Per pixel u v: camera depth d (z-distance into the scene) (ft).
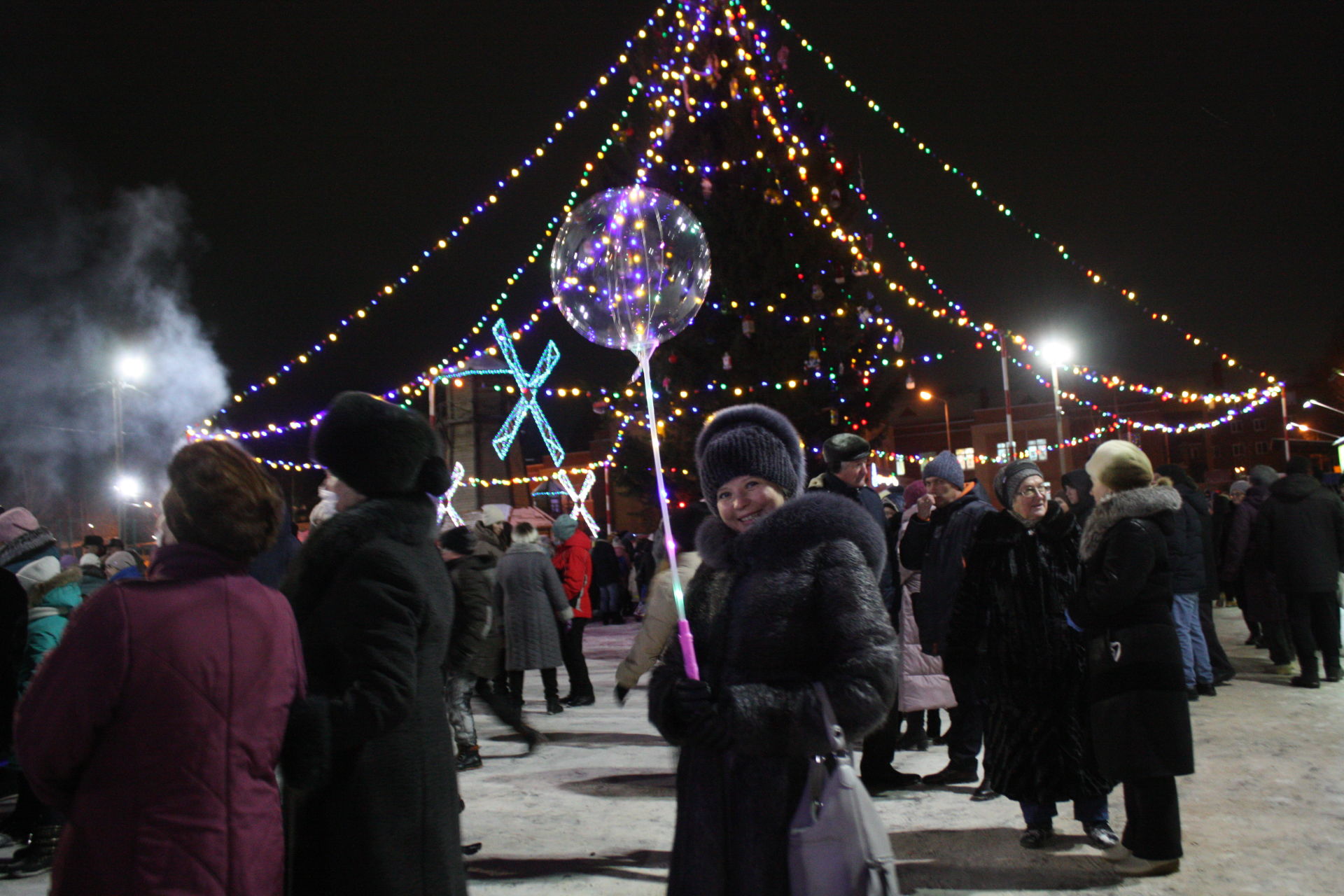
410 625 8.29
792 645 7.95
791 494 9.25
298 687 7.64
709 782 8.10
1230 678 30.60
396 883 8.13
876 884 7.30
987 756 15.96
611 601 69.92
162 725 6.71
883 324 57.52
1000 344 71.15
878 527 8.55
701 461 9.39
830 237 55.77
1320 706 25.73
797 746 7.52
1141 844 13.88
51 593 18.03
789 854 7.54
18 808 17.10
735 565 8.68
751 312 54.85
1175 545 27.73
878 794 19.38
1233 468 218.59
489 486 144.56
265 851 7.00
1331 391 159.63
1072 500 27.04
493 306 59.26
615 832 17.29
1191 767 13.75
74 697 6.61
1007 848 15.57
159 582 7.13
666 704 8.11
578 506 139.03
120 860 6.53
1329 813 16.35
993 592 15.76
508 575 31.12
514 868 15.35
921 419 212.64
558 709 31.42
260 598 7.48
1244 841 15.21
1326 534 28.71
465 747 23.41
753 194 55.52
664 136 55.21
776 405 55.42
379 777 8.22
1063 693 15.16
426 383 77.46
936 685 20.02
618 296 11.05
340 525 8.60
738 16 56.39
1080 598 14.21
